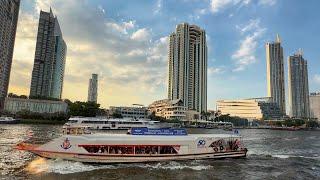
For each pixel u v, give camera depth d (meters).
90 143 35.16
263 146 71.00
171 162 37.84
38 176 29.06
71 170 31.84
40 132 92.06
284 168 38.34
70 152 35.03
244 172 34.56
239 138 44.56
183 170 33.84
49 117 183.62
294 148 67.94
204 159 40.78
